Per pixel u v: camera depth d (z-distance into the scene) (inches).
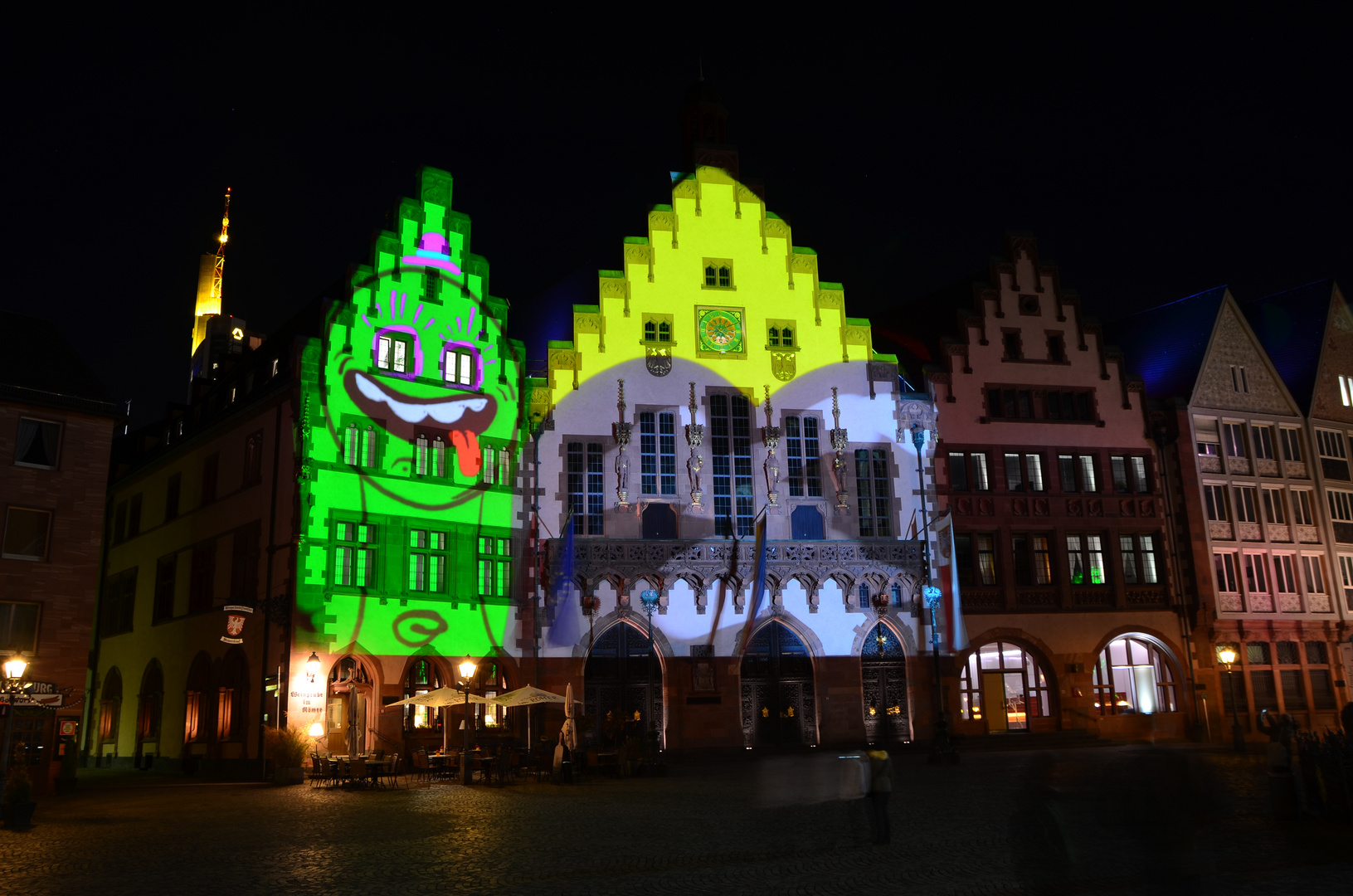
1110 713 1720.0
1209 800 400.8
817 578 1640.0
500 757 1230.3
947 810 838.5
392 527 1419.8
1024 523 1738.4
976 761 1386.6
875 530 1688.0
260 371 1552.7
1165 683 1763.0
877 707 1636.3
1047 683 1711.4
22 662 919.7
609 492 1610.5
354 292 1448.1
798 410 1704.0
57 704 1140.5
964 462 1748.3
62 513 1326.3
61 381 1364.4
